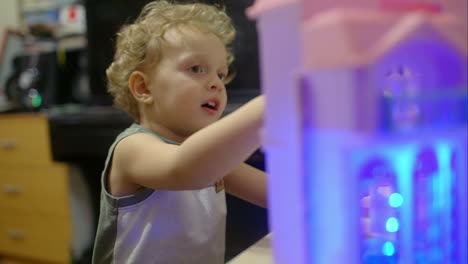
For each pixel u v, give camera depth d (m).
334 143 0.21
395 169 0.25
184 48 0.61
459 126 0.23
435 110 0.22
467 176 0.26
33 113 1.67
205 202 0.69
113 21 1.70
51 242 1.67
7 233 1.78
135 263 0.65
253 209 1.26
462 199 0.26
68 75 1.96
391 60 0.21
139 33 0.66
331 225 0.22
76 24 1.94
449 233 0.26
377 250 0.27
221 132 0.36
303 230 0.23
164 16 0.66
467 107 0.23
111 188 0.65
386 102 0.20
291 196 0.23
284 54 0.22
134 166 0.55
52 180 1.62
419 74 0.24
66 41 1.95
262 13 0.23
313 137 0.22
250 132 0.35
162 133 0.65
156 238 0.65
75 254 1.62
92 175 1.68
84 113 1.60
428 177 0.26
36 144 1.63
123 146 0.59
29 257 1.74
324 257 0.22
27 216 1.71
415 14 0.21
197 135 0.39
